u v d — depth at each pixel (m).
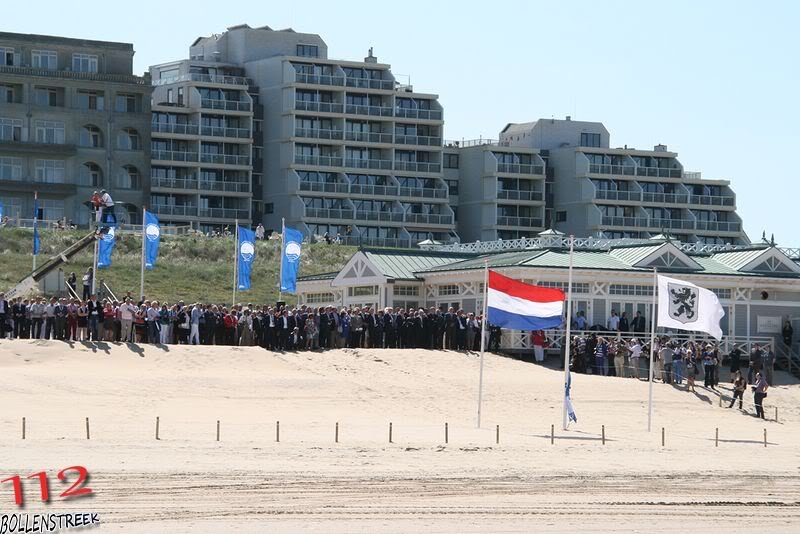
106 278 171.38
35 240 146.88
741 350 126.75
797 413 110.75
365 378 104.94
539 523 60.50
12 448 72.06
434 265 137.12
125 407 88.75
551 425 91.25
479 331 119.12
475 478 70.44
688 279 128.25
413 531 57.53
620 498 67.44
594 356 116.94
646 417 101.50
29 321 107.50
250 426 85.00
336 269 194.00
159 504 60.09
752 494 70.75
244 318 112.38
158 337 109.62
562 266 124.44
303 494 63.78
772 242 135.62
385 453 76.62
